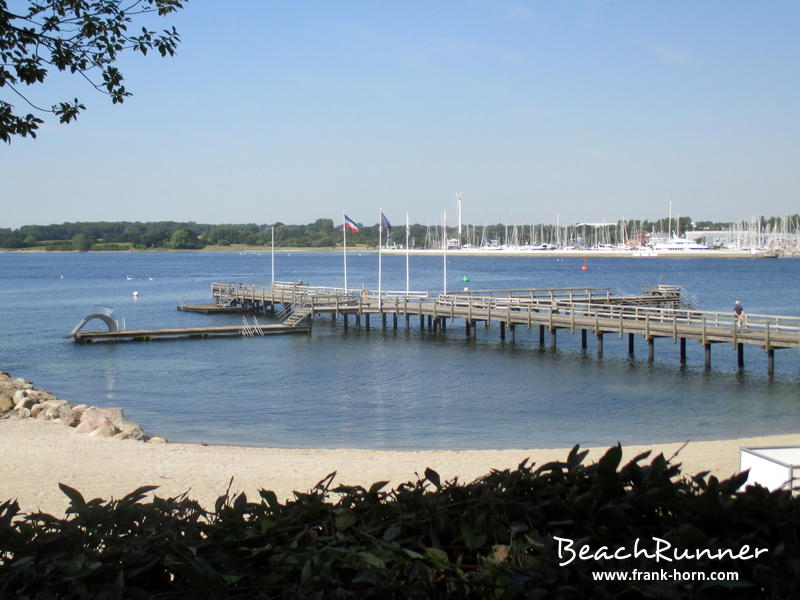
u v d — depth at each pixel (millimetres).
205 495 14008
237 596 3582
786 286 101000
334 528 4129
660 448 19625
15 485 14602
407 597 3580
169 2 8672
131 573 3621
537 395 31797
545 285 110875
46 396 28859
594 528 3889
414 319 66188
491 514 4004
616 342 48875
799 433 24172
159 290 104875
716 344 47156
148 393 32969
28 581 3568
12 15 8078
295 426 26000
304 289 67688
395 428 25594
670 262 195625
